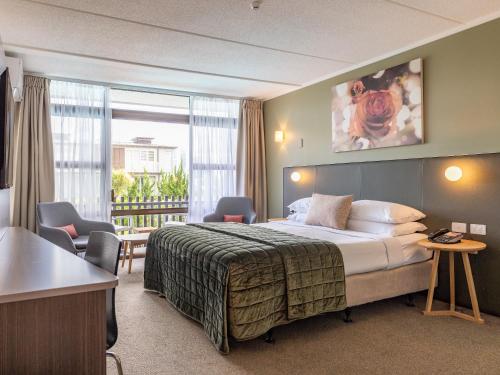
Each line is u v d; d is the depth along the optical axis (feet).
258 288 7.88
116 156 22.67
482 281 10.22
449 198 10.96
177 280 9.92
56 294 3.63
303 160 17.38
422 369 7.09
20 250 5.95
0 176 7.09
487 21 10.31
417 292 11.64
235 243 9.00
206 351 7.83
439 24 10.73
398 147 12.89
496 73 10.16
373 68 13.76
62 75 15.70
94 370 3.95
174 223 16.43
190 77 16.06
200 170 18.88
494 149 10.21
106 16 10.20
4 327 3.58
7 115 7.52
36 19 10.37
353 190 14.23
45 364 3.74
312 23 10.66
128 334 8.68
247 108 19.80
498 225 9.86
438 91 11.60
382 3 9.48
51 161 15.40
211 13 10.03
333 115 15.42
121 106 17.71
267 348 7.99
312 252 8.82
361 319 9.71
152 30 11.16
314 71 15.21
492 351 7.84
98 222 14.67
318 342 8.30
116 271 4.99
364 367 7.16
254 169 19.90
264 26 10.89
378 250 9.98
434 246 9.66
